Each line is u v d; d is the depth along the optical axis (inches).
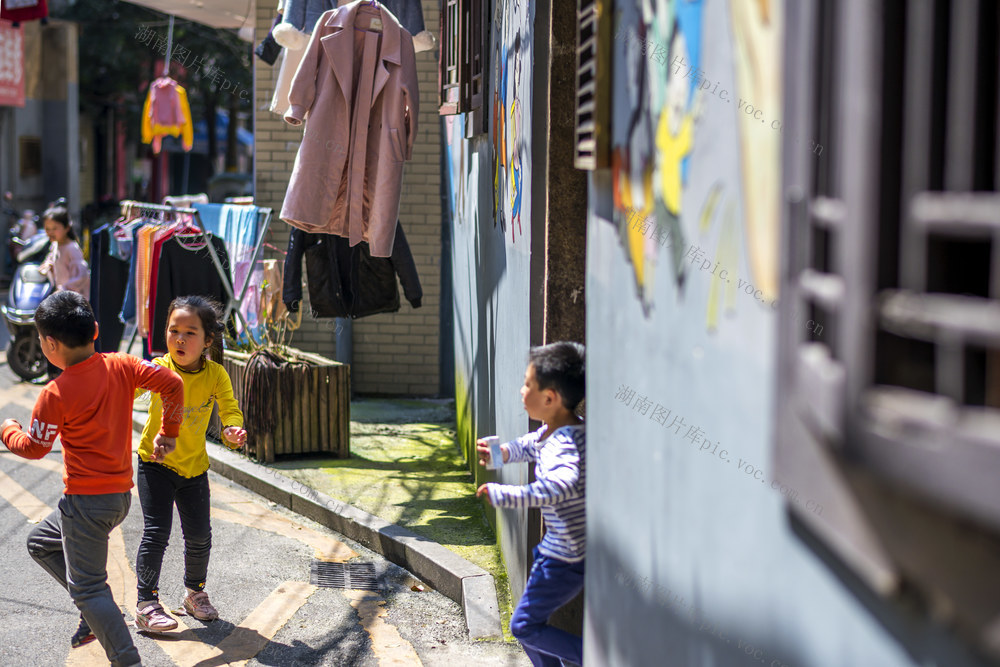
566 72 157.5
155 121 513.3
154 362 168.4
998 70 36.9
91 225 896.9
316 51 247.6
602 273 114.6
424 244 409.1
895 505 38.8
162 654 169.9
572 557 133.8
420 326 413.7
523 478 174.9
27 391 403.5
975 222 34.9
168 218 369.7
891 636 41.3
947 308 35.9
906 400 37.8
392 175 251.4
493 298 230.7
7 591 196.5
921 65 38.1
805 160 46.4
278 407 292.5
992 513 31.8
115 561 216.8
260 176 414.9
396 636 179.3
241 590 201.8
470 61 264.7
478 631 178.5
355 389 417.7
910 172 38.6
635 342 95.3
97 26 1023.0
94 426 147.8
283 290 289.6
